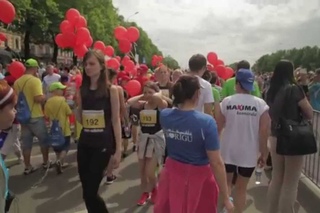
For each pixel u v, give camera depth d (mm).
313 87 7043
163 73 4785
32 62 5332
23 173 5465
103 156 3164
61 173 5500
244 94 3273
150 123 4191
